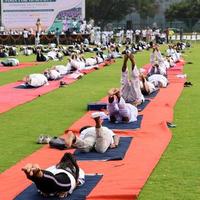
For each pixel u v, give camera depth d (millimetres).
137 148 13000
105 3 111438
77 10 73438
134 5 114562
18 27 74875
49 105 20078
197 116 17547
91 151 12586
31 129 15695
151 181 10656
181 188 10219
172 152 12859
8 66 37969
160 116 16953
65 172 9570
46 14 74062
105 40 65938
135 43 67000
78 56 35656
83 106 19734
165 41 74688
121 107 15672
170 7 112688
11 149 13352
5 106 19734
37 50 47438
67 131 15023
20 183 10438
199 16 109375
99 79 29016
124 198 9508
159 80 24250
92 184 10148
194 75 30609
